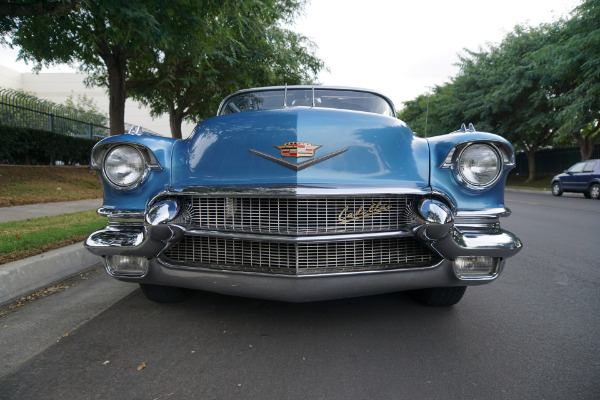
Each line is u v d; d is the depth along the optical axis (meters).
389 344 2.36
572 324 2.68
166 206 2.28
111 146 2.48
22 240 4.14
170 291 2.88
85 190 10.26
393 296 3.21
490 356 2.22
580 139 18.97
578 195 16.09
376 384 1.93
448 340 2.42
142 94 15.79
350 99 3.61
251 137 2.38
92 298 3.17
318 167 2.27
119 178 2.47
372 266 2.26
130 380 1.96
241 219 2.27
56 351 2.27
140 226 2.49
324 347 2.31
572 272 4.03
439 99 25.56
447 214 2.17
